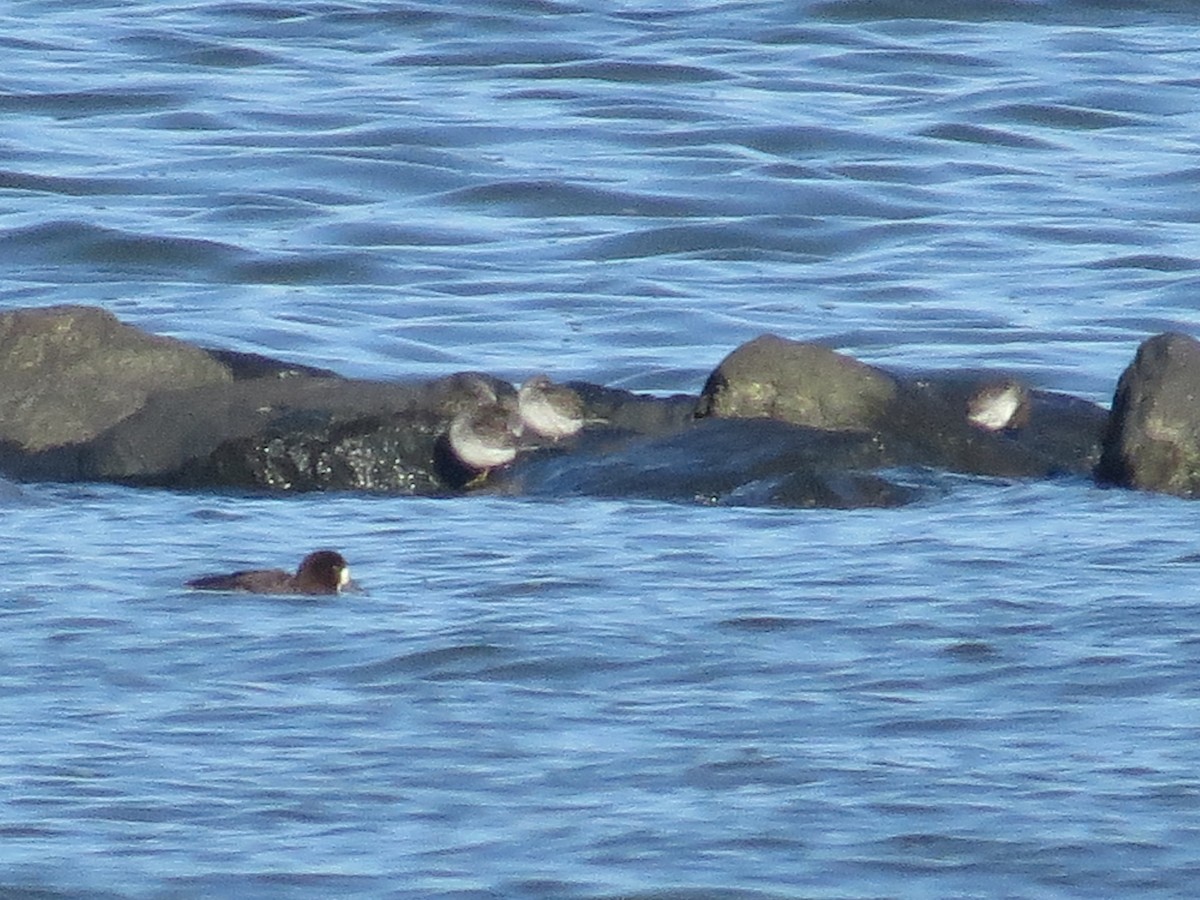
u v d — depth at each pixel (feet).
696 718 68.44
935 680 72.18
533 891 56.08
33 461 111.34
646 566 88.33
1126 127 202.80
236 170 186.09
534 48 229.45
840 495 101.55
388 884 56.44
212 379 114.73
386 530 96.73
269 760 64.69
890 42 232.73
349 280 162.50
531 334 149.69
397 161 188.55
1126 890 56.18
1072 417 117.39
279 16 241.35
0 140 192.85
